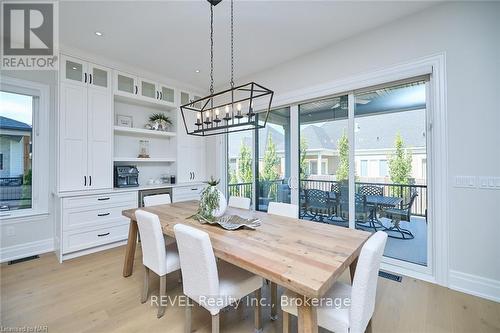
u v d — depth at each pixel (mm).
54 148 3225
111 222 3283
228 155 4469
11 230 2928
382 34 2574
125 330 1703
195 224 2021
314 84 3133
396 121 2648
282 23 2525
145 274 2043
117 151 3881
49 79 3232
